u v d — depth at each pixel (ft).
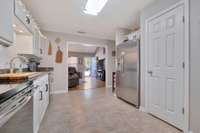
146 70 8.62
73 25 12.46
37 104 6.00
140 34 9.35
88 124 6.96
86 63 42.55
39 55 11.08
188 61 5.80
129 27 12.91
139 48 9.52
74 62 37.91
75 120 7.46
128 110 9.12
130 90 10.41
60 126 6.72
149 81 8.42
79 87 19.35
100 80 29.43
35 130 5.62
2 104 2.44
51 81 13.88
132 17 10.37
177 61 6.44
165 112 7.20
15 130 3.95
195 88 5.53
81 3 8.09
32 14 9.74
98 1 7.86
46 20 11.09
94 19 10.82
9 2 4.57
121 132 6.14
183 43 6.11
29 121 4.80
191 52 5.68
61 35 15.40
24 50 8.57
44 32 14.47
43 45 13.56
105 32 14.87
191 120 5.69
